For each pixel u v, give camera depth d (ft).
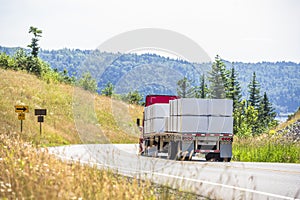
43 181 54.39
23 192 49.80
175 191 61.05
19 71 434.30
